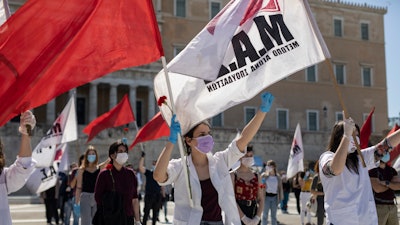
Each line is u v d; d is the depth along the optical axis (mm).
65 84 5051
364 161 5660
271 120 56625
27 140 5109
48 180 16172
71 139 15258
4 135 42062
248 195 8602
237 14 5469
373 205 5602
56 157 16547
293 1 5797
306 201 16875
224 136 50594
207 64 5086
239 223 4918
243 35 5559
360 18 63094
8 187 5234
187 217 4801
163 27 53844
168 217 21625
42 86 4984
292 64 5594
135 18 5254
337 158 5176
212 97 5305
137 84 50375
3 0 5641
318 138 56562
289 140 54031
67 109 15398
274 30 5672
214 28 5281
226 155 5109
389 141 6145
